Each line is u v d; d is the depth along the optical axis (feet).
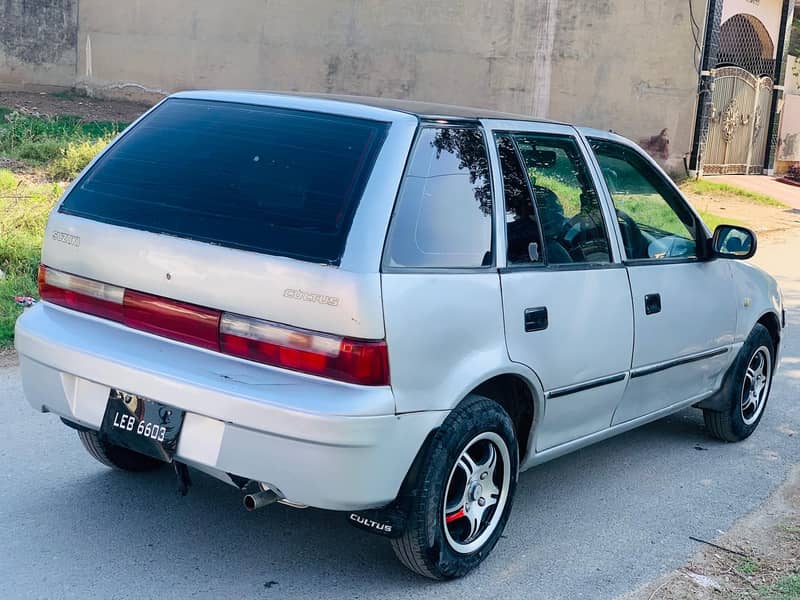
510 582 13.46
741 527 15.94
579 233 15.06
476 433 12.72
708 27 60.95
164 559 13.29
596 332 14.94
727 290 18.65
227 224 12.16
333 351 11.16
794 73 75.05
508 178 13.87
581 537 15.15
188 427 11.74
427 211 12.37
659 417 17.72
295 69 75.92
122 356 12.17
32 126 55.01
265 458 11.27
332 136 12.71
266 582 12.87
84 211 13.30
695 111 61.98
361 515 12.31
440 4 69.10
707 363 18.43
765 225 55.47
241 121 13.50
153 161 13.48
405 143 12.42
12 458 16.39
